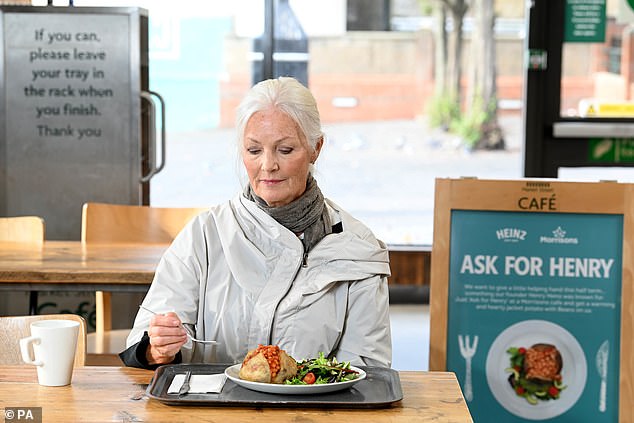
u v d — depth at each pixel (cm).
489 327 343
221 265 289
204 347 286
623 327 339
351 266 287
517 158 761
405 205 766
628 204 339
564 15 685
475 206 342
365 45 746
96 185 591
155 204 741
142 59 600
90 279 377
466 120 759
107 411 226
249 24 724
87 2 680
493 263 343
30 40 581
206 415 223
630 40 689
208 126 734
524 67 710
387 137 759
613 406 340
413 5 747
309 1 733
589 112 692
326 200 305
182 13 719
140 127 589
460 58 753
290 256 286
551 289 342
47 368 243
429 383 252
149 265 394
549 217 341
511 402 343
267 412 225
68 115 586
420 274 747
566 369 342
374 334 286
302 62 739
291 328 282
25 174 589
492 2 748
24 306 579
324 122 754
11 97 584
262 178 281
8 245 448
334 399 231
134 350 260
